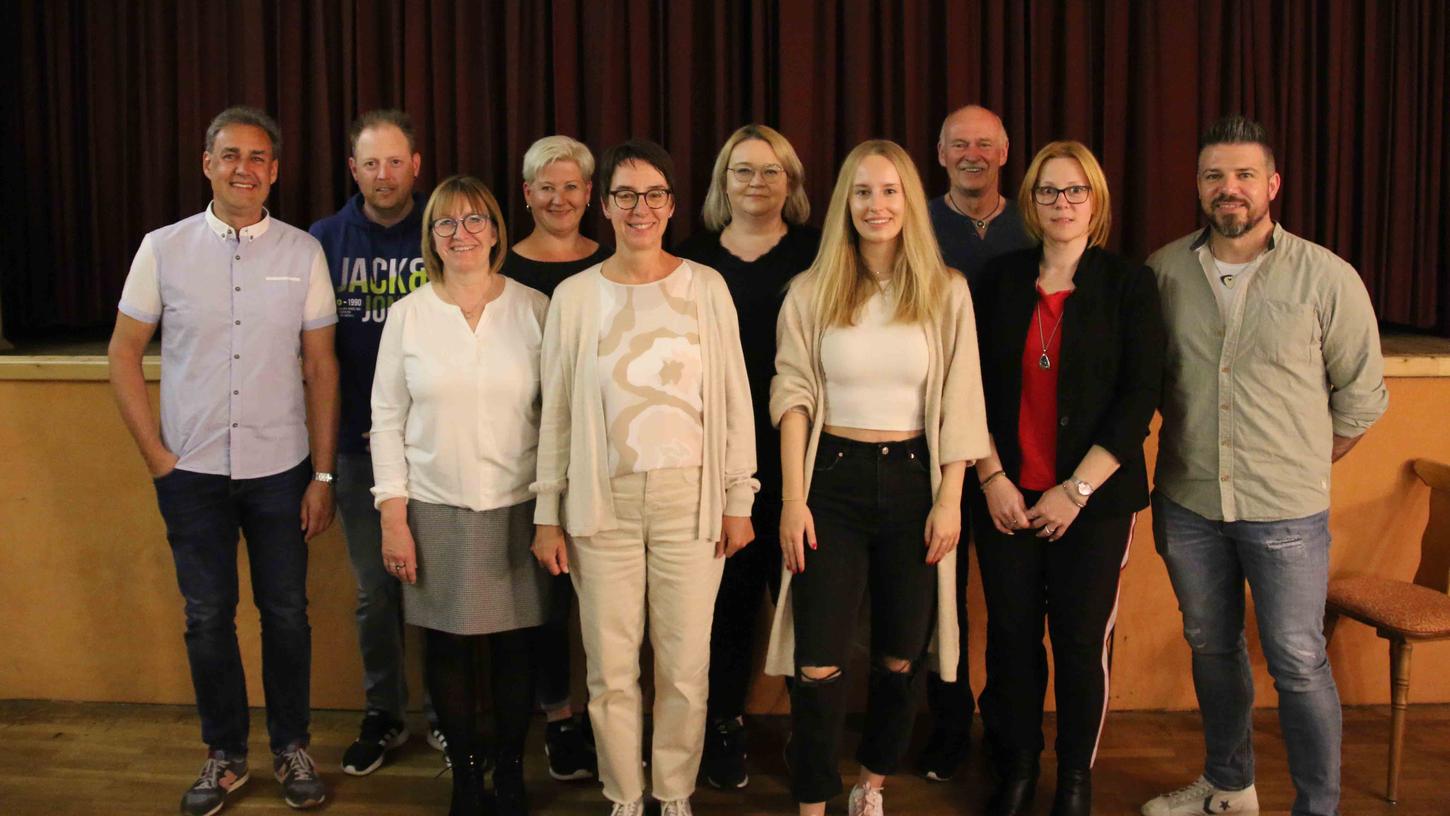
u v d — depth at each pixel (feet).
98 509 9.52
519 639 7.67
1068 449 7.25
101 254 10.62
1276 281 7.13
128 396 7.61
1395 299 10.43
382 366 7.50
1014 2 10.03
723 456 7.30
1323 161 10.28
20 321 10.77
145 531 9.53
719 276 7.44
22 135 10.56
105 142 10.51
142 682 9.78
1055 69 10.19
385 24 10.26
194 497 7.72
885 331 7.16
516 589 7.47
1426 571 8.89
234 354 7.64
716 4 10.00
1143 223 10.09
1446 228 10.42
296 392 7.96
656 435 7.10
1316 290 7.06
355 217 8.61
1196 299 7.34
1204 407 7.32
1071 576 7.33
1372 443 9.11
